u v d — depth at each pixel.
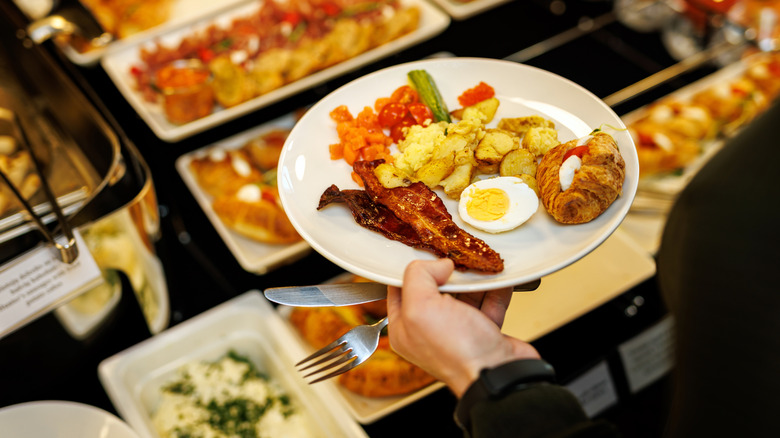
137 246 0.75
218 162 0.95
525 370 0.55
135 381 0.78
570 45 1.11
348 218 0.64
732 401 0.57
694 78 1.11
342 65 1.04
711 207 0.60
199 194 0.93
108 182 0.71
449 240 0.61
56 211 0.68
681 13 1.08
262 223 0.87
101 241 0.72
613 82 1.05
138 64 1.08
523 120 0.68
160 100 1.02
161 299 0.82
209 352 0.81
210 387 0.80
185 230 0.93
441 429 0.78
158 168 0.98
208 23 1.14
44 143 0.77
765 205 0.57
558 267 0.58
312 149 0.68
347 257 0.61
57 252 0.69
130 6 1.17
